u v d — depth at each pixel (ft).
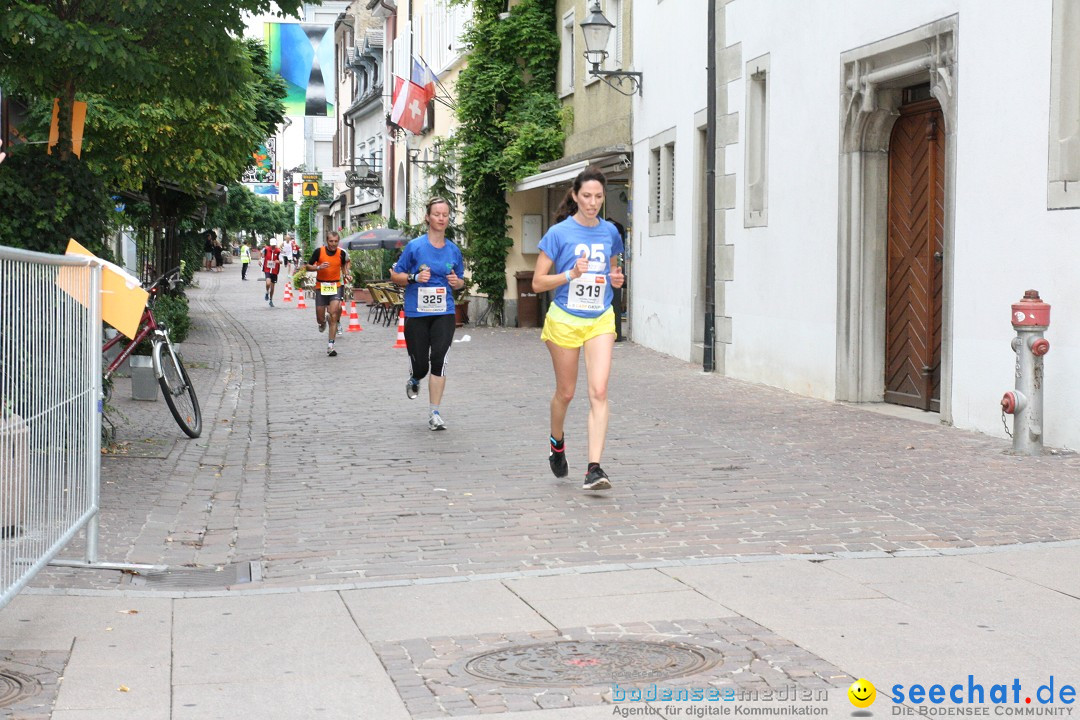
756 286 60.59
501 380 62.54
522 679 17.79
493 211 112.78
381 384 61.62
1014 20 39.52
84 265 24.07
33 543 20.86
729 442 40.75
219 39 37.32
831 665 18.10
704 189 72.95
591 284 32.58
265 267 151.12
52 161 37.37
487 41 109.50
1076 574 23.45
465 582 23.63
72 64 35.27
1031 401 36.86
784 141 56.85
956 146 42.88
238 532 28.99
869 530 27.68
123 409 49.29
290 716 16.48
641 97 84.69
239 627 20.71
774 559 24.97
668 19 77.71
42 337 21.50
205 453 40.29
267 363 75.20
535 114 105.81
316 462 38.52
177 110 62.75
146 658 19.03
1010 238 39.96
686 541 26.96
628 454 38.68
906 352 49.37
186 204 112.16
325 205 276.21
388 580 23.99
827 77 52.26
